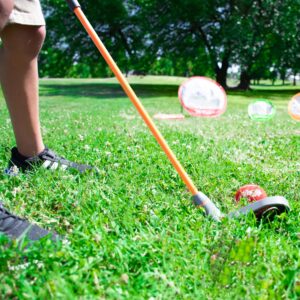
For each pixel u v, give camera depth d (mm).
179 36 26000
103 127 6809
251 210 2508
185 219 2490
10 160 3283
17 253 1790
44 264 1768
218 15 24672
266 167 4238
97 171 3379
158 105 13445
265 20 23969
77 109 11188
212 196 3084
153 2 24688
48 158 3305
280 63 26406
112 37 27438
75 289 1610
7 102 3102
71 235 2123
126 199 2818
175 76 43500
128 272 1804
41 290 1539
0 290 1566
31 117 3141
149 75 42781
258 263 1913
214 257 1951
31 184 3039
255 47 23516
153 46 25922
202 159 4184
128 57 27766
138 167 3693
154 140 5324
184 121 8617
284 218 2555
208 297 1677
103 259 1888
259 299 1615
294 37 24047
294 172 3975
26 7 2795
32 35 2867
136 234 2244
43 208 2646
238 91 24312
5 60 2936
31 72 3021
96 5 25547
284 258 2020
